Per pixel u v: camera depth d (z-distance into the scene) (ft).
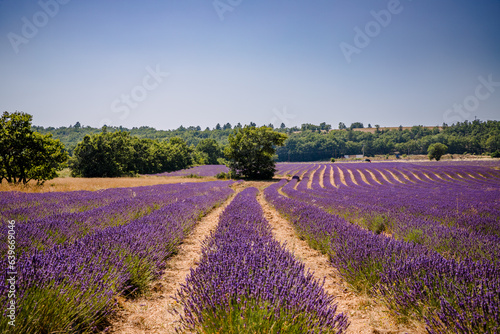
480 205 36.78
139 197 38.32
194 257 17.07
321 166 216.13
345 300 11.40
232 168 140.05
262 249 12.86
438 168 148.77
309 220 24.47
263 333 6.91
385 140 489.26
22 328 6.61
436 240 16.28
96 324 8.58
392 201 43.62
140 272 11.80
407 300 9.30
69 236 14.79
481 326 7.25
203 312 7.70
